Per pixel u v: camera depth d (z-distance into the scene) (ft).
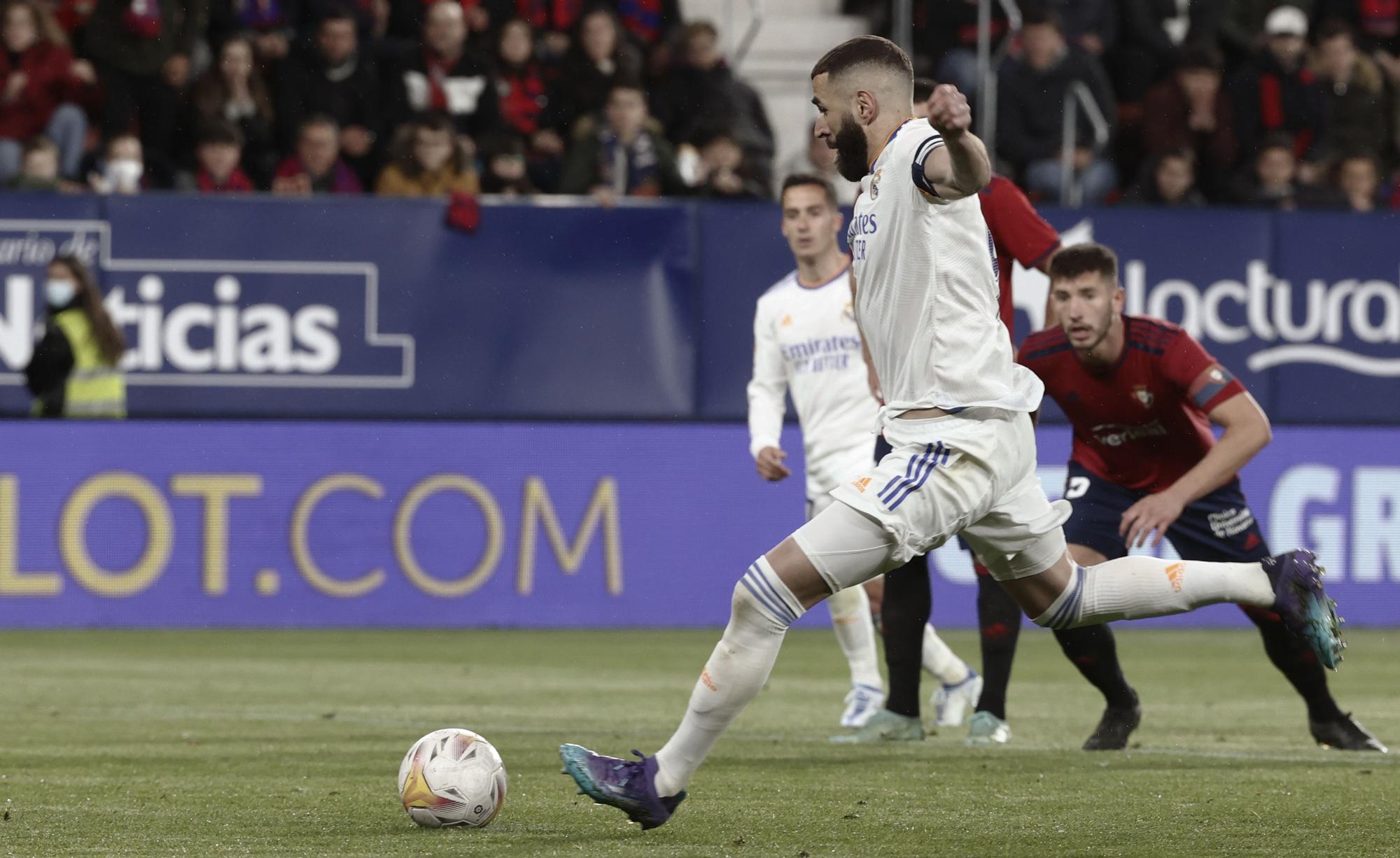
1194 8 171.53
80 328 134.92
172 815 52.34
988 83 162.61
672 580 144.36
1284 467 147.54
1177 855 45.70
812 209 85.66
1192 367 67.26
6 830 49.57
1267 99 160.97
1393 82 167.73
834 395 86.02
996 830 49.65
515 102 157.99
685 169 154.30
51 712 87.10
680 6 180.86
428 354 140.97
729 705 47.03
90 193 136.46
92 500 137.90
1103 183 158.10
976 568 74.69
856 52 49.39
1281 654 71.77
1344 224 147.54
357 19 157.69
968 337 48.75
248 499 139.74
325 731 78.48
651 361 143.13
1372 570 148.87
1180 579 54.13
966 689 85.20
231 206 138.21
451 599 142.00
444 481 141.79
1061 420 144.87
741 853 45.50
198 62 156.04
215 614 139.54
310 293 139.44
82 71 151.12
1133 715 72.43
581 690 100.01
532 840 47.52
